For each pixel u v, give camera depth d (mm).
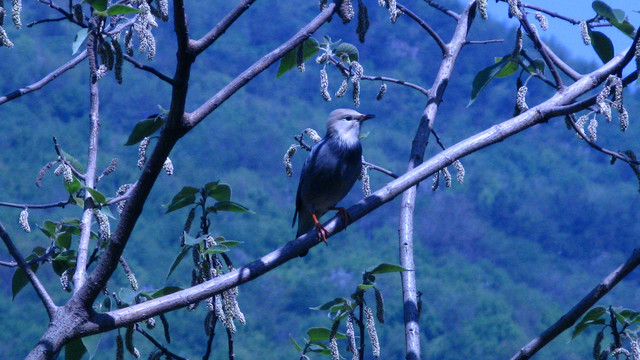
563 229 36031
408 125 38312
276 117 37344
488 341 29375
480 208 38281
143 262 25250
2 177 27484
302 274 28641
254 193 33594
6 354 21766
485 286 33625
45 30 33000
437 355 30344
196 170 33438
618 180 38875
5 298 23125
